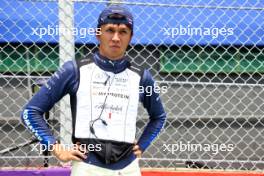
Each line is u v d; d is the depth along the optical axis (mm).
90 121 4074
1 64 6938
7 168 6008
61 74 4117
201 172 6230
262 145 7555
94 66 4148
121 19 4129
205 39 7348
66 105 5898
